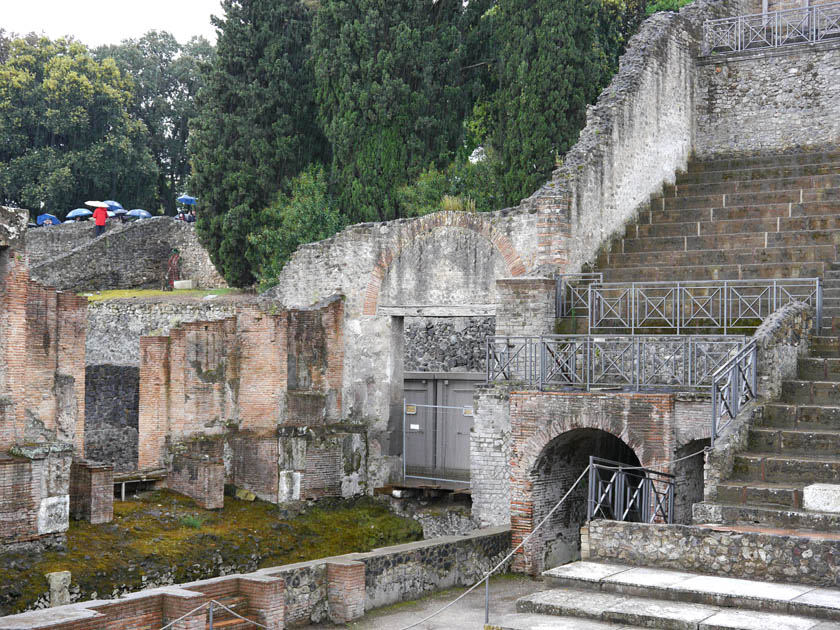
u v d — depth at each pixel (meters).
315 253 27.28
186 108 65.44
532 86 31.59
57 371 19.59
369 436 25.75
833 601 11.39
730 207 24.67
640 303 22.48
